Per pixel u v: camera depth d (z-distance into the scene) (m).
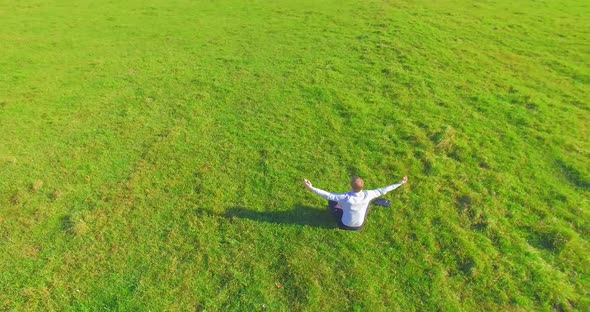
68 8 29.59
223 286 9.77
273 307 9.32
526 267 9.90
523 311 9.06
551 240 10.52
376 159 13.31
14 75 19.80
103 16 27.86
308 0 29.42
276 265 10.20
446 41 21.48
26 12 28.81
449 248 10.41
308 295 9.51
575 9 26.72
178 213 11.66
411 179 12.47
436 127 14.59
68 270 10.23
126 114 16.12
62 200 12.20
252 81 18.11
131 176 13.00
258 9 28.12
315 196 12.02
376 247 10.51
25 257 10.58
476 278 9.70
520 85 17.56
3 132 15.35
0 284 9.96
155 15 27.78
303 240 10.75
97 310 9.38
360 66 18.92
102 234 11.10
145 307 9.40
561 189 12.09
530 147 13.70
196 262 10.31
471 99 16.38
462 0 28.17
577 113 15.56
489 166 12.87
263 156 13.61
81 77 19.36
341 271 9.98
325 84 17.53
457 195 11.84
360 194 10.05
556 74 18.50
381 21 24.12
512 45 21.31
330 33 22.94
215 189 12.39
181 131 14.97
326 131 14.65
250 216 11.48
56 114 16.41
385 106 15.93
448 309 9.12
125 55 21.64
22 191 12.53
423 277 9.78
